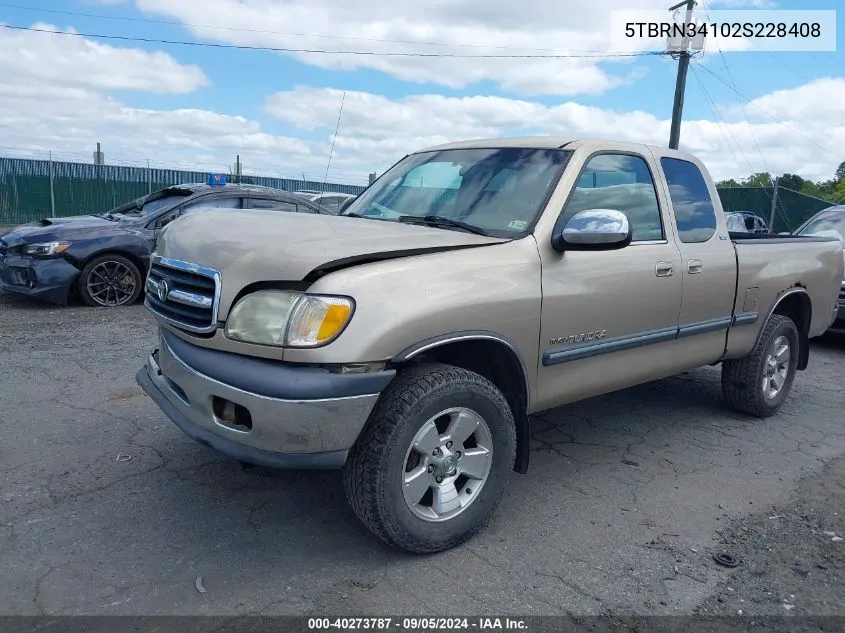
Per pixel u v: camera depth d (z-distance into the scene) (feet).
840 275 20.20
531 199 12.50
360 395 9.42
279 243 10.18
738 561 11.03
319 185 84.12
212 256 10.39
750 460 15.44
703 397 20.24
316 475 13.48
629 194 14.02
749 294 16.67
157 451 14.34
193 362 10.18
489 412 10.97
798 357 19.10
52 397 17.56
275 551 10.77
